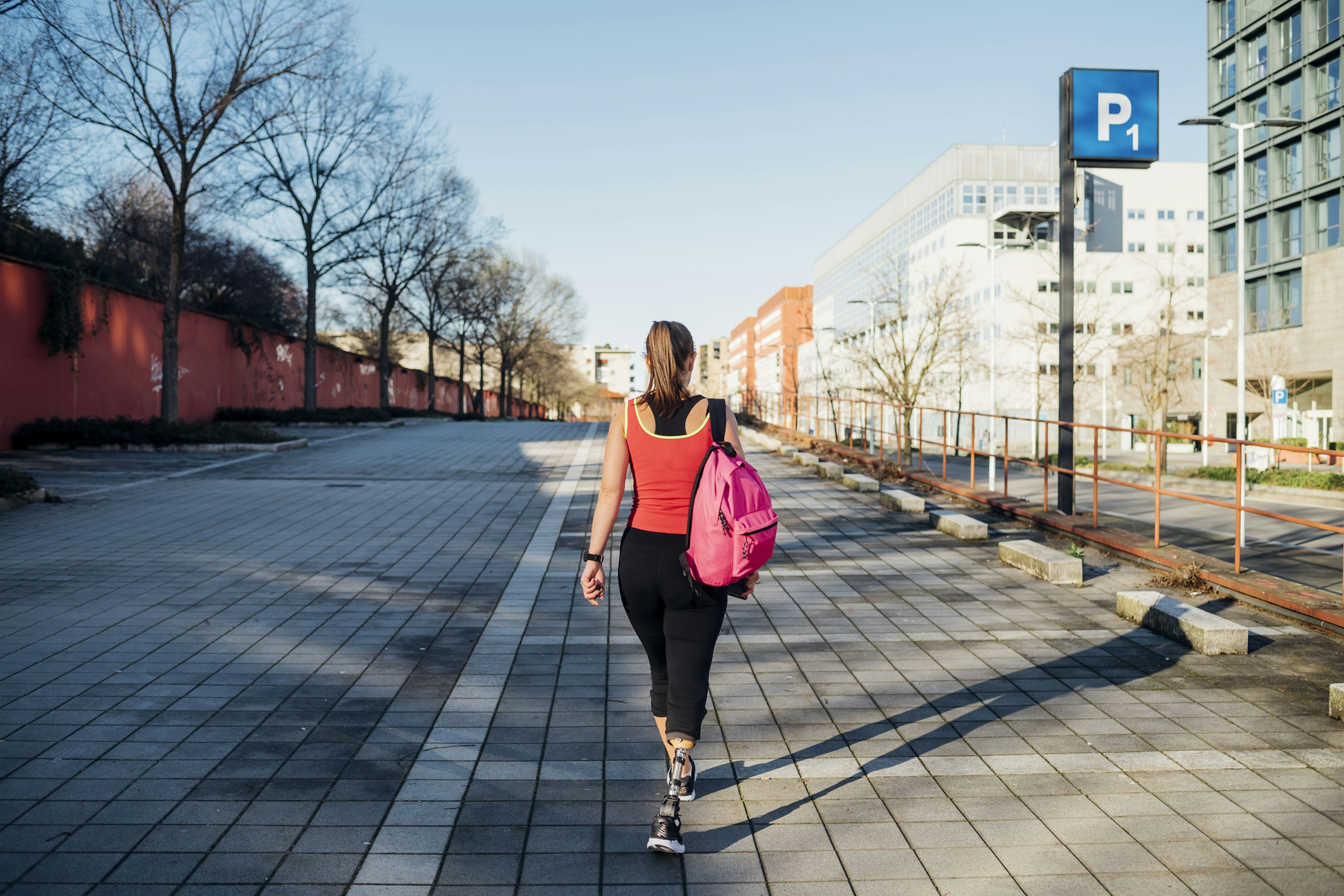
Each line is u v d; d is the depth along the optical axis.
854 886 2.86
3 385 19.66
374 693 4.74
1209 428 46.22
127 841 3.10
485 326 52.41
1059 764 3.82
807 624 6.25
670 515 3.06
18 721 4.23
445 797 3.51
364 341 61.47
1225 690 4.78
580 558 8.53
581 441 23.38
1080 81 10.28
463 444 22.58
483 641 5.75
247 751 3.93
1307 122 37.69
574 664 5.29
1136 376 52.28
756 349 140.12
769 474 15.91
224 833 3.17
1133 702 4.60
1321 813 3.33
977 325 54.88
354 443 23.41
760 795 3.55
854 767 3.82
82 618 6.14
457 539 9.52
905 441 19.30
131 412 24.72
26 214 22.77
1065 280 10.48
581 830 3.25
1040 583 7.56
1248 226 42.34
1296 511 18.91
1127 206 68.88
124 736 4.07
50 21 17.95
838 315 96.50
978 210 66.00
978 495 12.10
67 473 15.55
